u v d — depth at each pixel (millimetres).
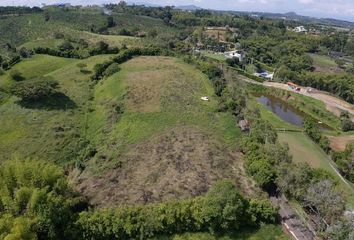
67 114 86375
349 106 138000
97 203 51312
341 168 78188
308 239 47344
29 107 87438
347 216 46938
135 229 44625
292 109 132375
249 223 48812
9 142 72812
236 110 90500
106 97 97000
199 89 107000
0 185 46250
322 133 102938
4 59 126000
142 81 106875
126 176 58438
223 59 183750
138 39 176000
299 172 55969
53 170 49500
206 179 58562
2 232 39844
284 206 54000
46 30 190250
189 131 76375
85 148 70188
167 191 54312
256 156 63562
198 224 46562
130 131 75562
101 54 141625
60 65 126688
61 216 43688
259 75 175250
